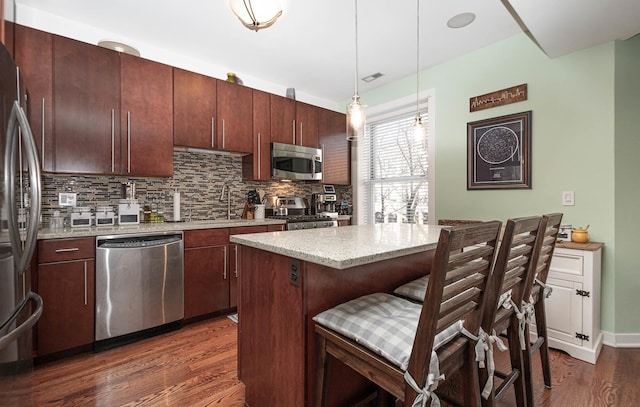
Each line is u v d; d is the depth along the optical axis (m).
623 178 2.23
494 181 2.83
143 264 2.33
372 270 1.52
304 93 4.18
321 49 2.98
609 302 2.24
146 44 2.89
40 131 2.16
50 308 1.99
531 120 2.61
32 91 2.13
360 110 2.11
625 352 2.14
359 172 4.30
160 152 2.71
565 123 2.43
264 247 1.35
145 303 2.34
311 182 4.14
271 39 2.80
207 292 2.71
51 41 2.21
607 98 2.24
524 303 1.48
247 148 3.33
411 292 1.47
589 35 2.12
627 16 1.89
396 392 0.95
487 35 2.72
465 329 1.09
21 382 1.26
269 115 3.52
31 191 1.25
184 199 3.20
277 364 1.37
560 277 2.16
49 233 1.99
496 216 2.83
